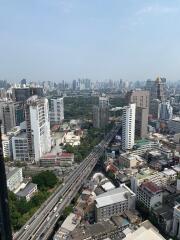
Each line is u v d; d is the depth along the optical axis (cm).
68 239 15612
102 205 18650
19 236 17038
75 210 19562
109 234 16612
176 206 16800
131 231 16338
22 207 19638
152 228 16375
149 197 19112
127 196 19912
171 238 16350
